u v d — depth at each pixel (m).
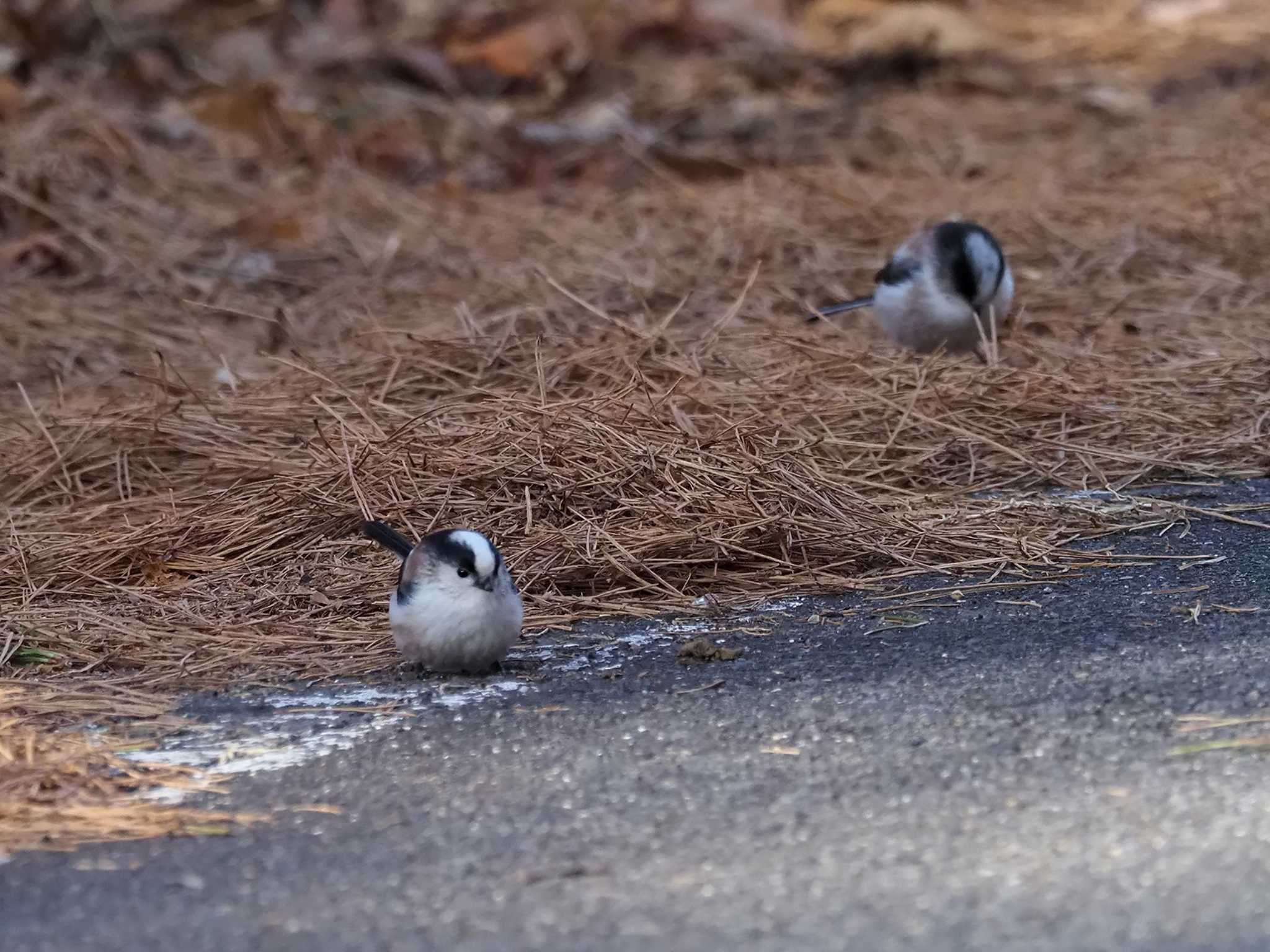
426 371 13.12
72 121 19.94
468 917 5.67
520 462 10.84
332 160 20.83
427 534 10.16
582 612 9.63
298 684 8.58
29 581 10.02
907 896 5.64
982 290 13.94
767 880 5.82
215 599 9.80
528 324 14.73
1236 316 14.96
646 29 26.53
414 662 8.74
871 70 25.88
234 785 7.09
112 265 17.05
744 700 7.91
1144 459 11.68
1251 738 6.89
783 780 6.80
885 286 14.30
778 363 13.08
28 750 7.52
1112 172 20.09
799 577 9.99
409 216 19.05
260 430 12.12
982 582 9.79
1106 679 7.83
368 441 11.14
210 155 20.48
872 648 8.66
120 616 9.59
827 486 10.66
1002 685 7.85
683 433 11.07
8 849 6.42
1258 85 24.56
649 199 19.34
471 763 7.23
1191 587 9.44
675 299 15.64
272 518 10.73
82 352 14.91
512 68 24.47
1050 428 12.20
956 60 26.33
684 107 23.34
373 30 25.97
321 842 6.40
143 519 10.96
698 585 9.98
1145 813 6.20
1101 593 9.42
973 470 11.50
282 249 17.84
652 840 6.24
